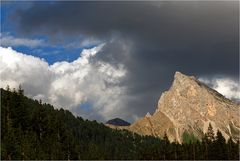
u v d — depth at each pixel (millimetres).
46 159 197875
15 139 187750
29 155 185750
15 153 178250
